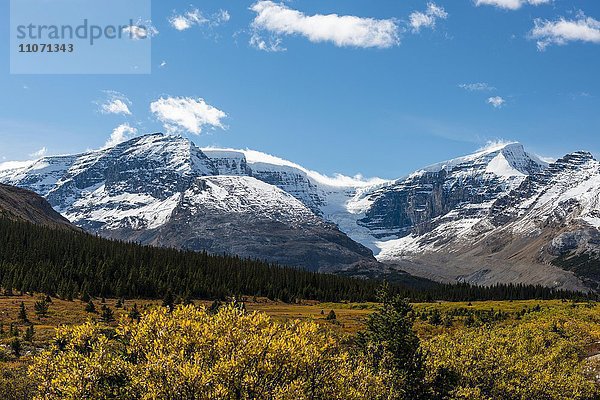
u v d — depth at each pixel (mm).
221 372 24344
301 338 27859
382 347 40719
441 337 50219
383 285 46844
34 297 135250
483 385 42750
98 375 24922
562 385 42969
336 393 27906
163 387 23953
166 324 26672
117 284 159750
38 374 25859
